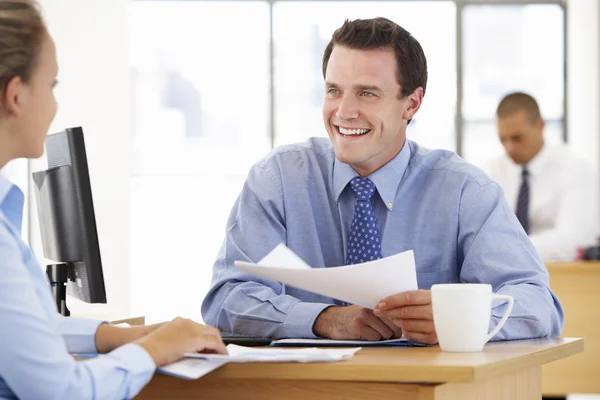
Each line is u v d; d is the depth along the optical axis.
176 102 7.82
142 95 7.79
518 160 5.36
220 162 7.84
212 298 2.30
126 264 7.05
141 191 7.77
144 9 7.77
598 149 7.62
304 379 1.59
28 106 1.56
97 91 7.02
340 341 1.92
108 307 6.99
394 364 1.54
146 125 7.79
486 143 7.86
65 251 2.25
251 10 7.78
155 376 1.70
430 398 1.52
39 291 1.53
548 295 2.12
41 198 2.39
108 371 1.48
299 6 7.77
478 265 2.23
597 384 4.77
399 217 2.36
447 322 1.73
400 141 2.38
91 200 2.19
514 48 7.83
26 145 1.58
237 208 2.44
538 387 1.97
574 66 7.75
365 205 2.34
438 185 2.38
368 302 1.86
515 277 2.18
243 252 2.33
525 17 7.80
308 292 2.35
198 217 7.80
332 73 2.30
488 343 1.92
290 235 2.40
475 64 7.84
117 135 7.04
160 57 7.80
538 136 5.33
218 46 7.80
